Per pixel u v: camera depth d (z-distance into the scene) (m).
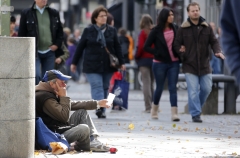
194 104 24.88
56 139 15.63
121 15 57.16
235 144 18.30
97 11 26.22
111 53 26.27
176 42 24.91
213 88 29.20
